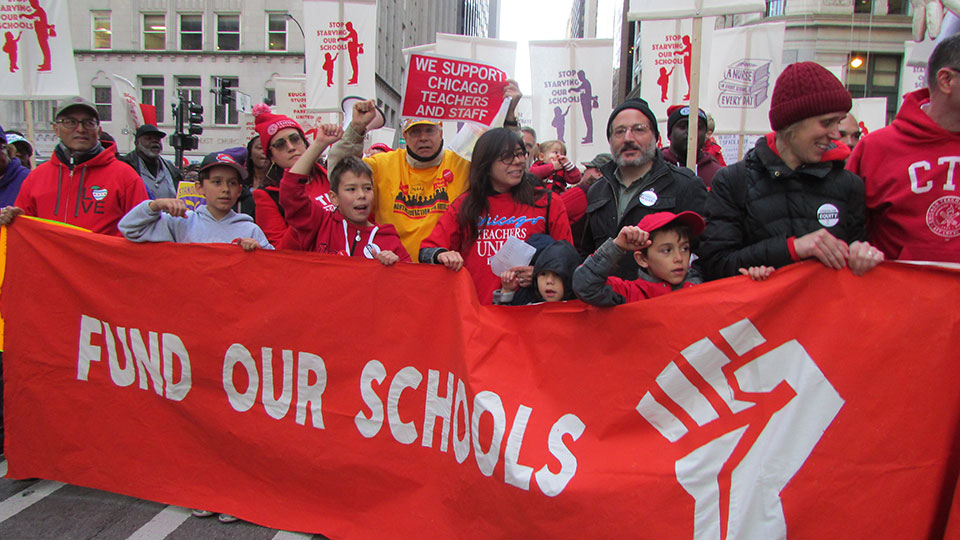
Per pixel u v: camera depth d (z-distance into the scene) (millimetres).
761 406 2107
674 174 3086
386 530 2625
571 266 2561
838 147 2344
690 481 2104
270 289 2875
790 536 2037
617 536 2109
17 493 3217
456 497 2439
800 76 2213
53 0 5000
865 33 13352
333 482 2766
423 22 44500
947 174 2229
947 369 1972
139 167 5793
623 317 2248
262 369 2889
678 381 2186
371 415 2713
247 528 2852
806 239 2111
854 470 2012
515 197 3010
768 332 2121
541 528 2191
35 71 5047
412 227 3414
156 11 28734
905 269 2014
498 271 2695
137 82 29047
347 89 5934
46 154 26812
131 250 3107
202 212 3436
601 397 2264
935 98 2229
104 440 3152
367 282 2721
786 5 13961
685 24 6648
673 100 6766
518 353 2395
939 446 1976
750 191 2383
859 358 2027
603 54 6625
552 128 6812
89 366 3189
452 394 2518
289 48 28703
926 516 1978
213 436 2971
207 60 28781
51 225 3262
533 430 2270
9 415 3297
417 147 3418
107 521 2926
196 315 2988
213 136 29000
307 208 3139
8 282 3289
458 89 3268
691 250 2553
